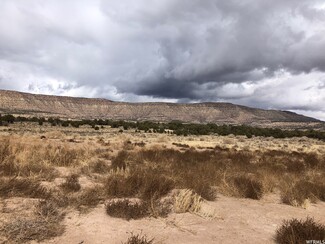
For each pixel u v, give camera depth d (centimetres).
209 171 1277
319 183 1119
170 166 1414
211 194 911
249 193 956
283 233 596
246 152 2941
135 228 627
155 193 827
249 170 1473
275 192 1063
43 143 2555
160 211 713
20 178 937
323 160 2081
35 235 550
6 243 514
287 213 804
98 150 2134
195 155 2166
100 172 1189
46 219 606
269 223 715
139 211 690
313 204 921
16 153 1344
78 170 1217
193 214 740
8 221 589
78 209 708
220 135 7531
